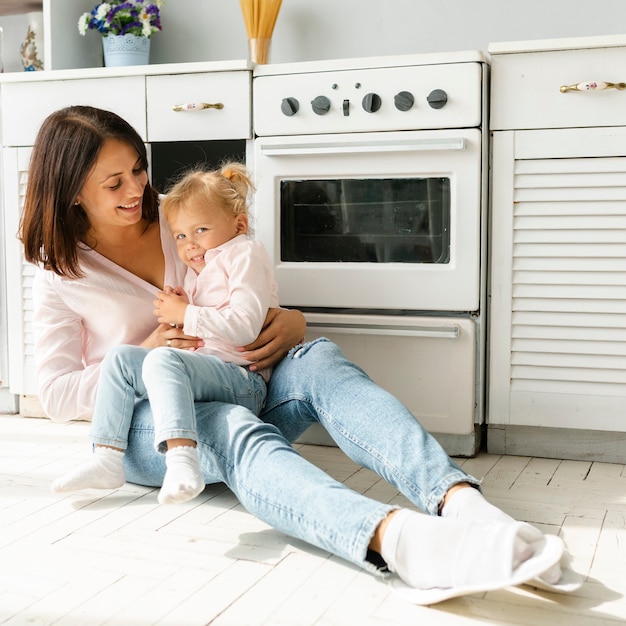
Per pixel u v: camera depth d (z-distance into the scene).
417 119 2.09
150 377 1.57
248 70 2.22
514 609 1.22
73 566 1.38
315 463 2.06
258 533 1.54
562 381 2.08
